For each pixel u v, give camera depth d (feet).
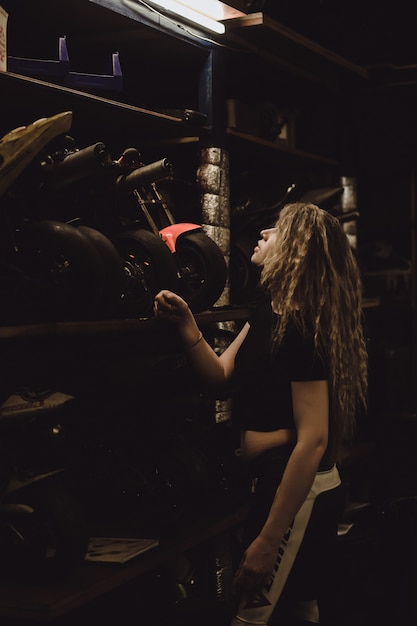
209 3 10.43
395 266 17.17
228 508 10.48
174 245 10.12
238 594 7.60
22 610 7.34
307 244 7.68
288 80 13.93
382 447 15.02
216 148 11.54
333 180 15.40
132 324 8.72
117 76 9.59
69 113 7.89
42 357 10.54
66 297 8.14
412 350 16.85
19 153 7.72
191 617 9.66
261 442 7.68
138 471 9.86
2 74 8.18
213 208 11.53
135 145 11.84
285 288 7.58
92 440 10.07
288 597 7.48
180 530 9.61
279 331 7.43
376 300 14.56
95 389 10.17
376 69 14.61
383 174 16.52
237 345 9.04
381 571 10.73
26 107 9.62
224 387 9.03
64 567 7.66
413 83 14.75
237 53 12.06
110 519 10.07
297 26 16.10
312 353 7.29
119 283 8.55
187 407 10.90
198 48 11.28
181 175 12.46
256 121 12.53
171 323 9.14
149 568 8.59
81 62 12.10
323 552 7.66
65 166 8.39
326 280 7.63
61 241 7.97
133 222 10.09
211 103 11.49
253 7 11.10
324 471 7.66
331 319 7.59
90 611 9.27
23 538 7.91
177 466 10.02
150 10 10.32
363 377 8.18
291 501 7.11
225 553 10.96
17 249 8.34
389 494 14.94
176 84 13.14
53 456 8.96
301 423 7.25
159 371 9.82
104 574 8.10
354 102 15.34
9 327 7.40
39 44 11.49
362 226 17.48
